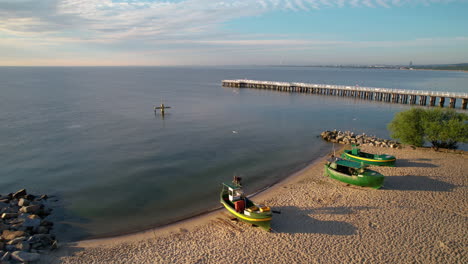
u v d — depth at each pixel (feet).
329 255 60.23
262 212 69.31
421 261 57.77
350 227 70.33
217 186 99.86
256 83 458.91
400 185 93.61
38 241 64.23
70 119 211.82
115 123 200.85
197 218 78.13
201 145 149.18
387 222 72.08
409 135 132.98
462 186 91.91
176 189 97.50
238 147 146.20
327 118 223.51
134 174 110.11
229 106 280.92
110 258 60.90
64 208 84.48
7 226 68.39
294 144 152.76
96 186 99.40
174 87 494.59
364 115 234.99
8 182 102.17
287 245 63.93
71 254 62.28
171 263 58.85
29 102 289.53
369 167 110.42
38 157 128.26
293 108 268.82
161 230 72.49
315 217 75.46
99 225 75.51
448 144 133.08
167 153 135.33
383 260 58.29
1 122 197.47
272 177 107.65
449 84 555.28
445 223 71.00
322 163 121.49
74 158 127.44
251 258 59.82
